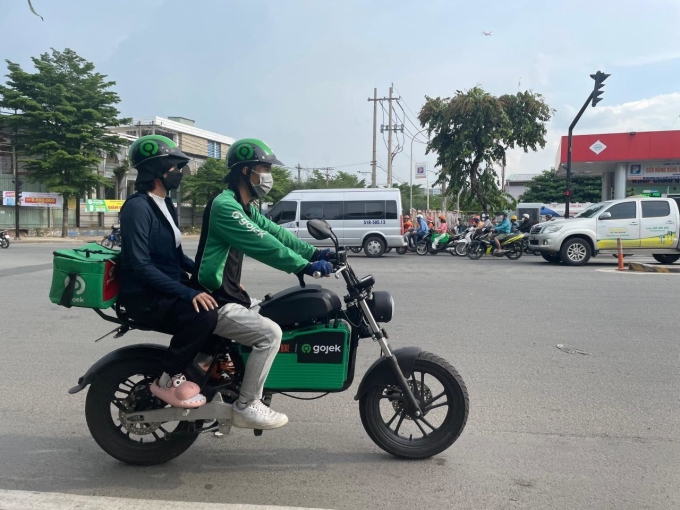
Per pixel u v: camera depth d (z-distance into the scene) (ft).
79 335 23.16
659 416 14.52
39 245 85.40
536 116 82.84
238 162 11.06
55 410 14.90
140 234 10.24
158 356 11.30
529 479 11.21
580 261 51.16
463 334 23.17
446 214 123.13
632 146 84.33
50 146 97.09
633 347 21.21
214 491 10.68
